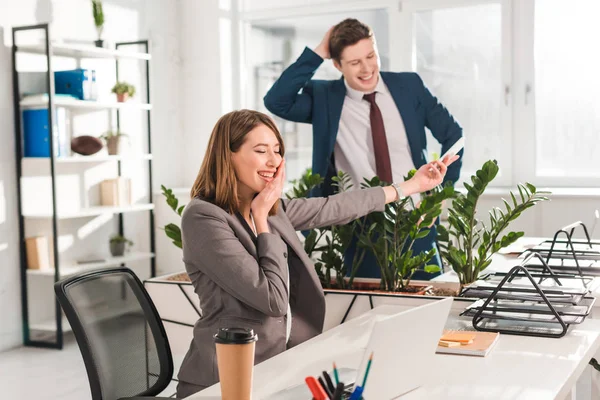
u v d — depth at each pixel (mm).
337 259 2811
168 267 5918
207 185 2133
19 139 4723
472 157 5492
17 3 4730
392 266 2707
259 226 2094
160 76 5992
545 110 5289
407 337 1413
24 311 4797
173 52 6113
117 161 5598
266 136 2113
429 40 5535
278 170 2137
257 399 1488
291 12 5938
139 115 5824
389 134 3346
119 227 5633
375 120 3332
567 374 1610
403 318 1382
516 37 5281
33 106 4754
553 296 2049
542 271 2527
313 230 2877
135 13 5738
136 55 5227
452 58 5480
